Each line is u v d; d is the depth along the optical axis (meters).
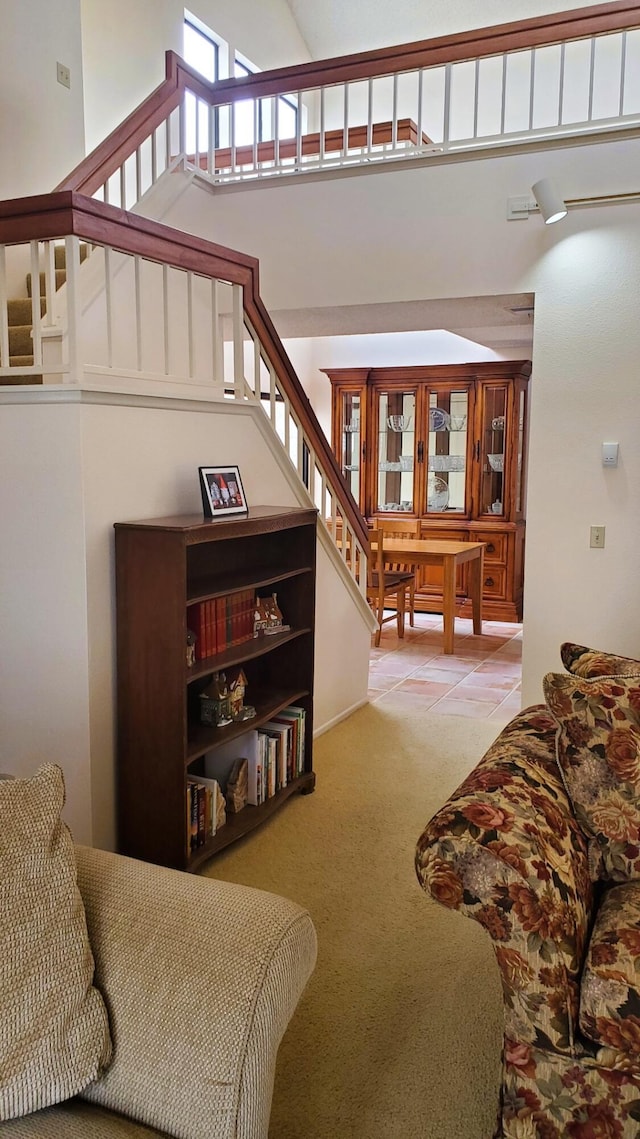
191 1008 1.16
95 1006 1.17
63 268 4.14
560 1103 1.43
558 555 3.67
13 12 4.18
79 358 2.29
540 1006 1.42
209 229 4.23
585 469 3.58
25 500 2.41
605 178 3.41
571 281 3.51
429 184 3.72
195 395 2.79
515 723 2.12
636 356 3.44
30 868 1.19
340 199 3.91
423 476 7.03
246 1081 1.13
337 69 3.80
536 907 1.41
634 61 5.97
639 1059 1.36
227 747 2.99
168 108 3.98
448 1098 1.71
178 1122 1.13
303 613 3.25
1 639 2.52
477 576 6.27
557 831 1.59
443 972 2.14
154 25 5.27
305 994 2.04
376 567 5.93
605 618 3.62
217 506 2.73
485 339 6.17
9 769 2.59
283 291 4.10
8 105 4.19
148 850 2.52
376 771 3.48
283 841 2.85
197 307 4.05
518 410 6.70
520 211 3.55
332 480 3.94
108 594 2.45
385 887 2.56
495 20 6.23
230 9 5.99
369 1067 1.80
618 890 1.68
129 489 2.51
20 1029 1.10
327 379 7.67
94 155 3.59
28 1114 1.13
